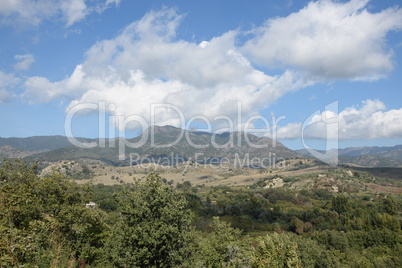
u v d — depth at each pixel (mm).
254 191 118312
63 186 23469
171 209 14789
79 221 19000
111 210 49656
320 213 84500
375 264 48625
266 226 76438
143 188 15562
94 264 17656
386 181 129375
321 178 122812
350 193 110500
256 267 10039
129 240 14164
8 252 9383
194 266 16266
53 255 12320
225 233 25781
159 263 14531
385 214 67938
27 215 16156
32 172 22859
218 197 109250
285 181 127250
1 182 16656
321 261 49469
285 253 9891
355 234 63312
